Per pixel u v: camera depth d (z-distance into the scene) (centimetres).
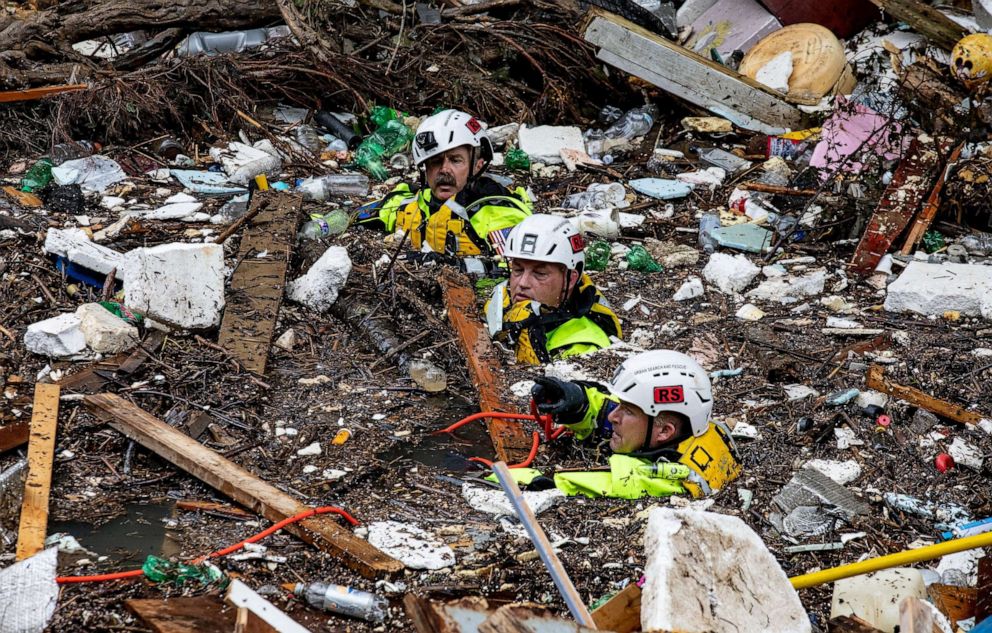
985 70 2561
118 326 1631
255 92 2741
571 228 1727
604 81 2900
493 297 1781
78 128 2528
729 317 1934
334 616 1080
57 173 2303
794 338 1838
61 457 1362
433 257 2002
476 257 1998
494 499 1310
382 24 2983
